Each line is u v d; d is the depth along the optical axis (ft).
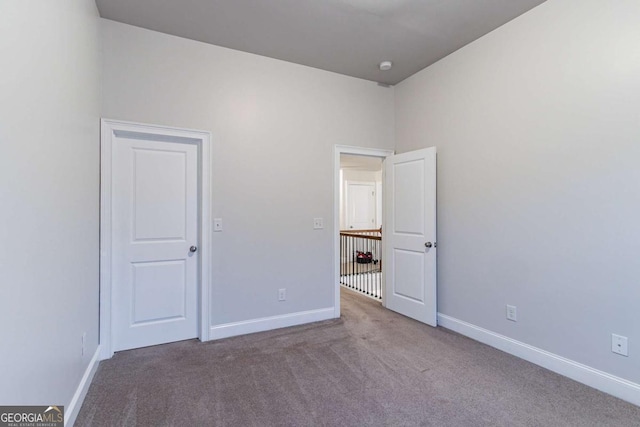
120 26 8.52
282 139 10.62
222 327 9.73
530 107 8.09
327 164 11.41
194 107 9.35
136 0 7.62
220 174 9.69
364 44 9.71
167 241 9.34
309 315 11.09
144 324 9.10
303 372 7.59
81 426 5.65
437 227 10.89
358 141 12.02
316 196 11.20
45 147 4.50
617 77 6.53
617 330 6.55
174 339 9.45
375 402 6.37
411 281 11.51
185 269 9.58
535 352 7.99
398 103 12.57
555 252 7.60
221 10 8.02
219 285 9.69
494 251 9.02
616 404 6.28
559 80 7.48
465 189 9.88
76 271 6.06
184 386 6.97
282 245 10.63
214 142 9.61
